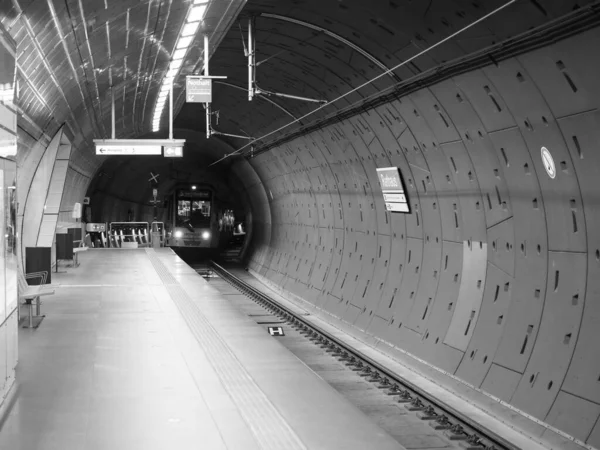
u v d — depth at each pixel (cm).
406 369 1523
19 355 949
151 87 1880
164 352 973
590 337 1005
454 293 1433
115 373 848
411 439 1056
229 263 4359
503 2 902
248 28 1512
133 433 622
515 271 1218
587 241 1019
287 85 1947
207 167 4541
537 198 1120
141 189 4962
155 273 2173
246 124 2744
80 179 3020
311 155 2280
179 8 1065
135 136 3416
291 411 691
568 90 932
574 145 982
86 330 1148
